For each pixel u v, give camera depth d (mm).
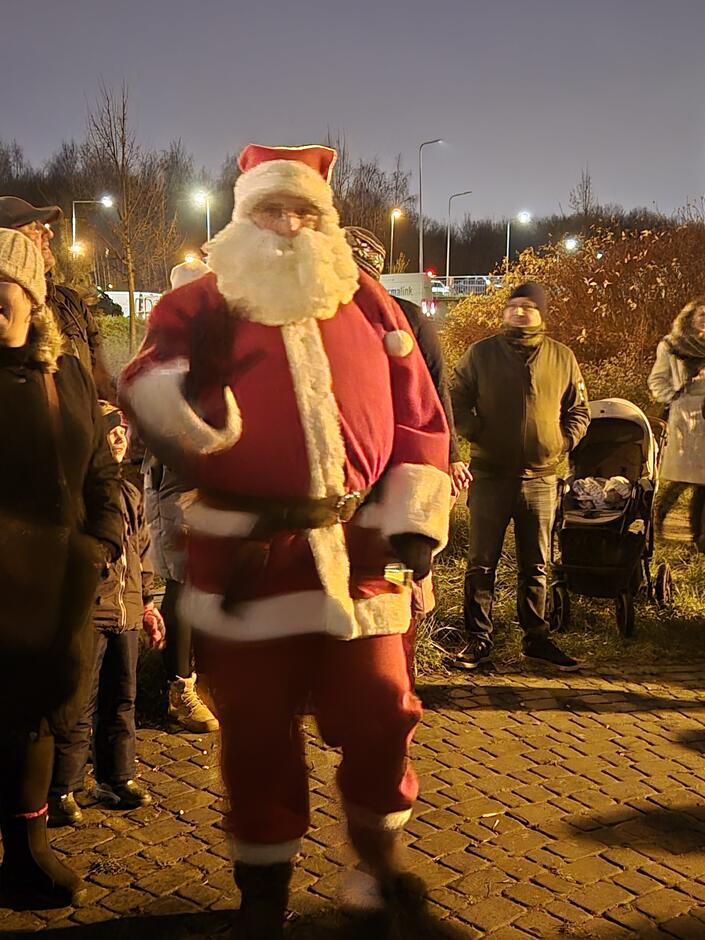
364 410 2945
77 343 4348
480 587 5867
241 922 2967
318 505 2883
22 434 2971
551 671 5840
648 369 14188
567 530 6305
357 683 2967
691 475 6934
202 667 2990
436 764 4535
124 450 4113
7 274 2975
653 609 6852
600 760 4645
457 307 20062
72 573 3043
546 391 5742
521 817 4078
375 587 3008
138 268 18109
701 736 4969
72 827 3898
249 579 2857
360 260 4207
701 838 3963
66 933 3240
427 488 3047
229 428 2811
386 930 3082
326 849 3744
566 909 3445
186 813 4031
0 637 2928
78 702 3092
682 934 3332
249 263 2902
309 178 2965
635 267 15336
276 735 2943
